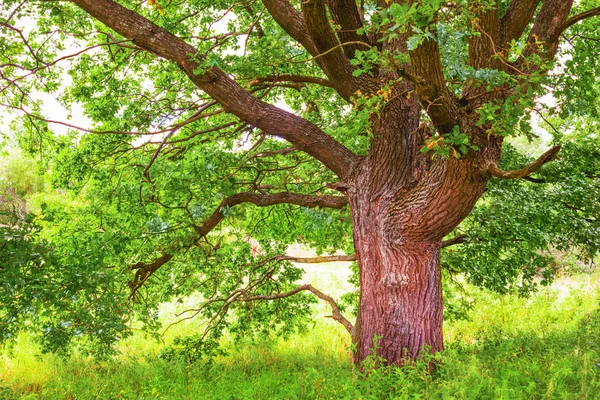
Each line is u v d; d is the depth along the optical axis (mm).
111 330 7145
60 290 6562
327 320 15180
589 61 7777
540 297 14812
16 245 6199
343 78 7699
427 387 6027
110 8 7117
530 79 4996
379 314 7594
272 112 7852
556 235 10148
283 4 7887
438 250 7762
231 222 10945
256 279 11281
